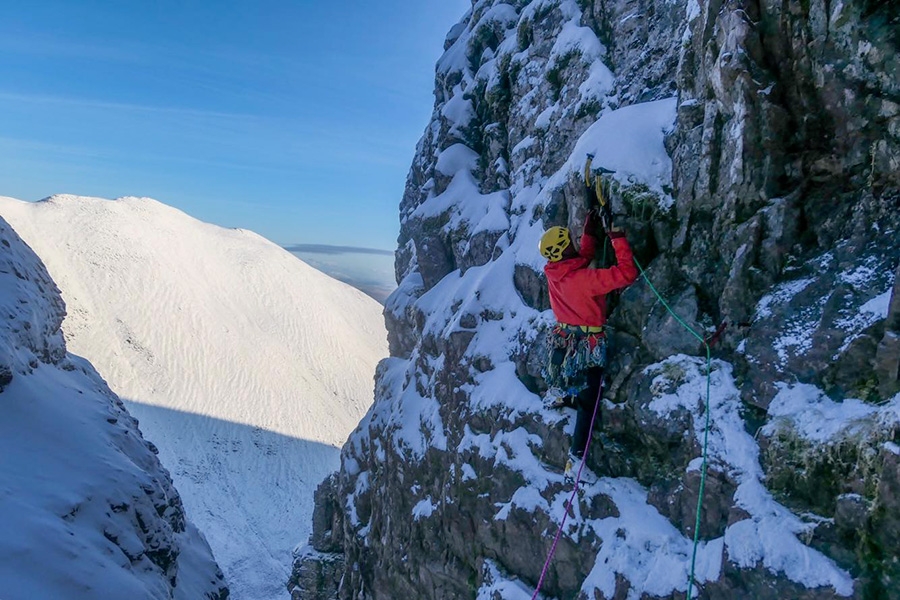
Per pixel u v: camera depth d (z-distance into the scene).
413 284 13.21
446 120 12.22
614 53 7.55
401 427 8.77
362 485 10.68
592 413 4.98
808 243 4.28
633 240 5.15
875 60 3.80
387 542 8.70
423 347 9.16
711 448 4.13
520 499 5.66
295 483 47.34
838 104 4.05
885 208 3.89
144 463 8.52
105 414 8.36
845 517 3.36
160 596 6.23
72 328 58.34
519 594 5.47
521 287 7.17
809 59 4.13
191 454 47.62
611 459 5.02
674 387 4.58
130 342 60.03
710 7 4.78
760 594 3.49
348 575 10.53
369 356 77.19
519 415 6.09
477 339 7.32
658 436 4.60
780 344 4.07
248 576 33.16
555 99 8.64
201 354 62.69
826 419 3.63
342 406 64.25
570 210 5.73
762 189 4.37
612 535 4.65
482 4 13.25
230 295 75.75
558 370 4.88
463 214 10.67
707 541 4.05
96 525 6.19
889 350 3.42
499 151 10.43
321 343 74.50
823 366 3.81
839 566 3.34
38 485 6.05
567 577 5.09
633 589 4.20
